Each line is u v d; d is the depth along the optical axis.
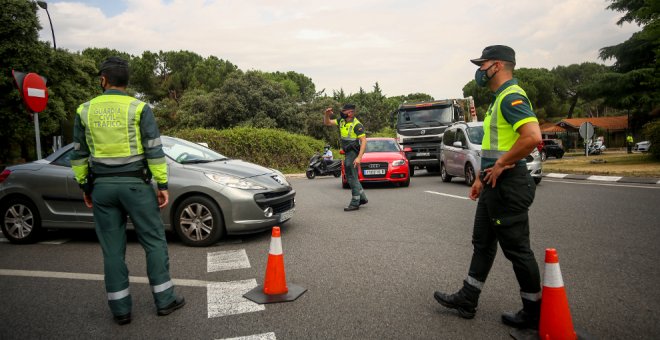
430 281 4.07
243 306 3.54
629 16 26.34
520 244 2.93
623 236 5.59
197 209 5.67
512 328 3.03
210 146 21.14
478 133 12.62
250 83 37.31
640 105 26.56
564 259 4.66
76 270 4.76
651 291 3.63
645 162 17.81
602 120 60.75
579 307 3.35
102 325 3.26
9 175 6.26
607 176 13.11
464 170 12.52
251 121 35.09
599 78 27.23
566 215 7.18
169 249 5.56
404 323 3.14
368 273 4.34
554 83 75.88
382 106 65.31
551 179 14.00
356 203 8.35
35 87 8.34
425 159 17.23
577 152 48.72
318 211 8.37
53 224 6.13
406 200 9.62
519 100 2.85
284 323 3.18
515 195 2.88
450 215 7.55
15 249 5.83
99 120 3.28
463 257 4.86
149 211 3.38
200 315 3.39
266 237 6.12
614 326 3.00
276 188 6.07
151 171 3.37
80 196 6.01
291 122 37.88
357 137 8.27
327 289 3.90
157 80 65.31
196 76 62.06
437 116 17.28
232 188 5.67
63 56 30.39
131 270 4.70
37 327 3.23
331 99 45.69
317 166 19.16
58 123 28.53
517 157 2.80
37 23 27.91
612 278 3.99
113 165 3.27
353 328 3.07
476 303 3.20
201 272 4.53
